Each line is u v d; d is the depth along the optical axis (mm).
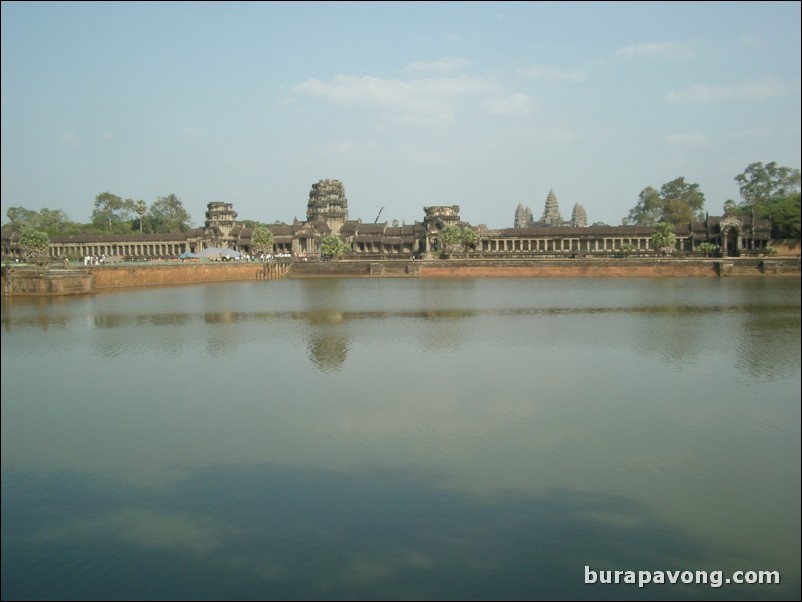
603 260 178125
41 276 118562
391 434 41688
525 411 46219
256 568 27016
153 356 65312
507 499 32750
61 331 80438
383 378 55656
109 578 26406
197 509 31891
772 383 53906
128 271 142625
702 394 50594
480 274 183625
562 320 90562
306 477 35281
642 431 42031
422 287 149875
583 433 41719
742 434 41531
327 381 54688
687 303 111375
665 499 32750
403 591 25609
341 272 190000
